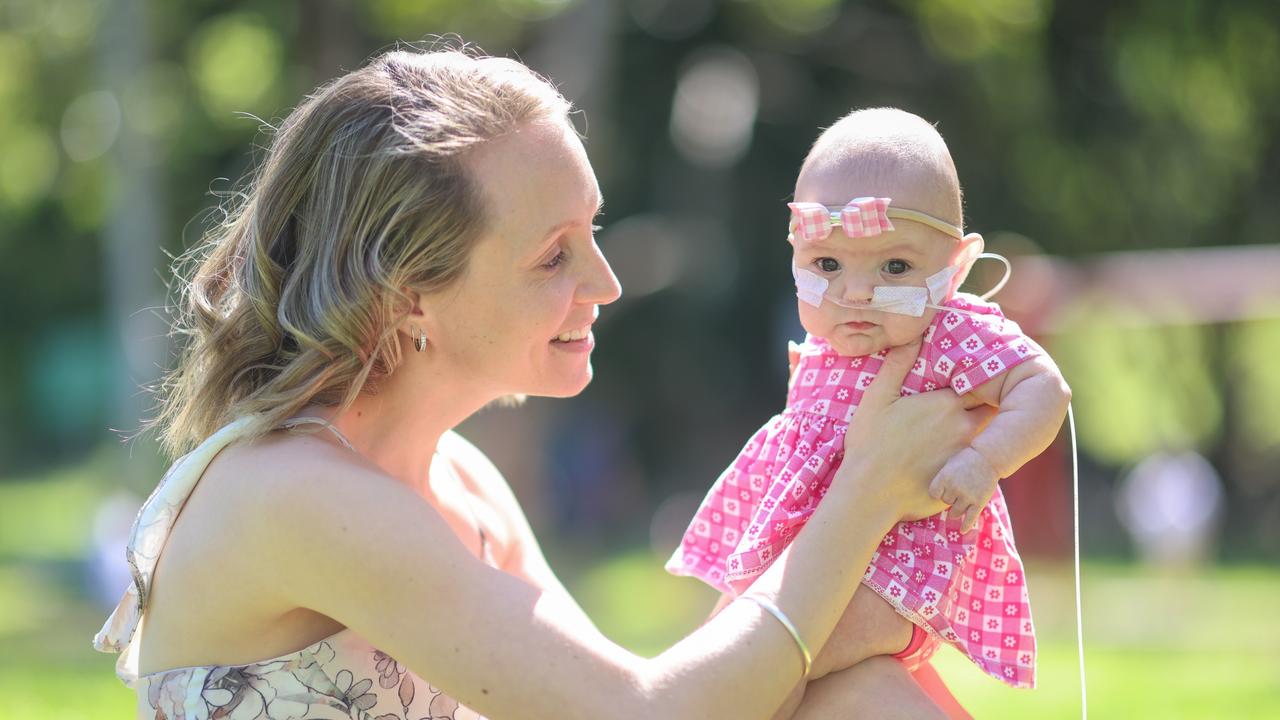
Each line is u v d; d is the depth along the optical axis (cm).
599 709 272
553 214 306
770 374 3278
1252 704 929
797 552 297
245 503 291
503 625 277
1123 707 917
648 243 2980
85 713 811
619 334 3231
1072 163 2645
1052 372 310
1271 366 3097
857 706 303
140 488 2033
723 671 281
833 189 318
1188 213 2666
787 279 3091
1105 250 2709
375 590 280
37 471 4344
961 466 300
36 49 2627
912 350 319
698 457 3262
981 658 320
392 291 300
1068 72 2580
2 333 4328
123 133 2092
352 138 304
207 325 330
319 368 306
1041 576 1977
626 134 2859
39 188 3306
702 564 349
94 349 4334
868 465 304
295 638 298
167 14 2448
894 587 309
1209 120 2558
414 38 2259
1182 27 2442
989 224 2711
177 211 2656
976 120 2642
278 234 315
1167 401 2941
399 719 299
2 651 1286
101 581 1703
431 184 297
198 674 296
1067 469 2028
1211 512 2144
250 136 2578
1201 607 1748
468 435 2120
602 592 1817
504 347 310
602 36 1977
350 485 286
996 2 2427
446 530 286
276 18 2439
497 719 277
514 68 321
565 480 2783
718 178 2984
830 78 2823
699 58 2839
